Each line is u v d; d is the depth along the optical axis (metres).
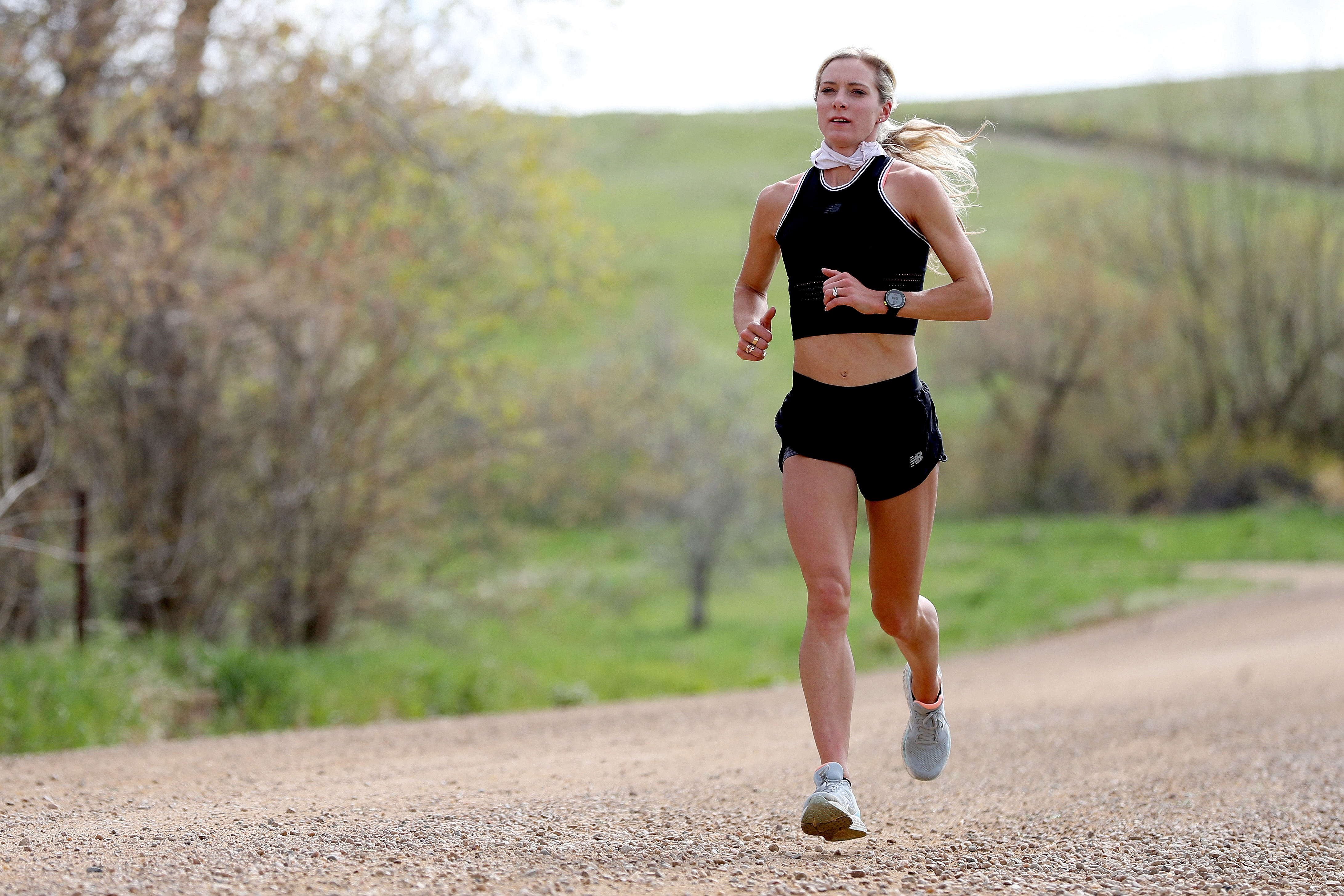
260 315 44.91
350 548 54.03
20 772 21.38
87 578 40.69
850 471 13.47
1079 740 24.62
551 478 60.16
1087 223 147.50
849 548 13.41
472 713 41.53
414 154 49.12
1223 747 23.28
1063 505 140.00
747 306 14.28
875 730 27.20
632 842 13.58
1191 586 83.88
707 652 75.62
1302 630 56.28
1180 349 141.12
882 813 16.64
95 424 45.91
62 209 37.22
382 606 56.78
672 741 26.34
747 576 99.12
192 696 35.81
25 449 42.06
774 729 28.45
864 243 13.10
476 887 11.16
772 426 105.81
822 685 12.99
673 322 107.19
